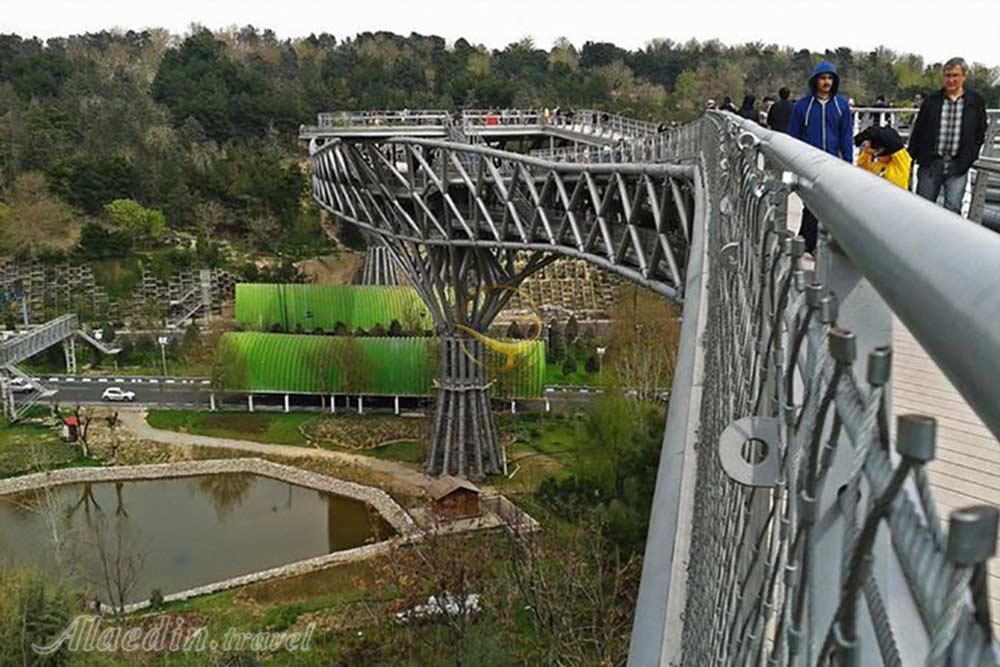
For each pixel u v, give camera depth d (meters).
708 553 3.93
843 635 1.00
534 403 40.53
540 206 22.42
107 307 57.03
